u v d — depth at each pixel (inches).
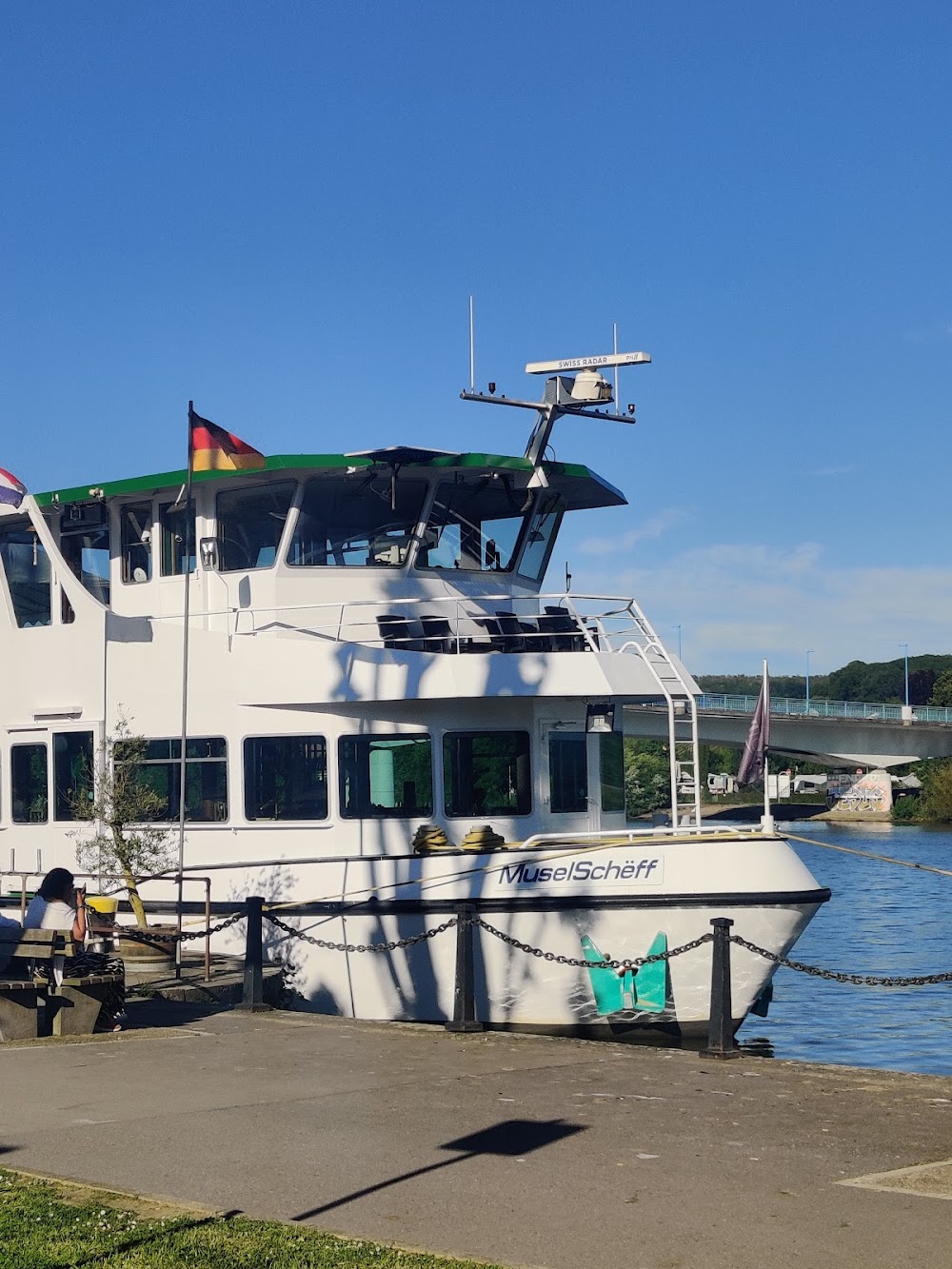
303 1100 446.0
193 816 797.9
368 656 757.3
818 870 2536.9
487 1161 369.7
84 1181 350.0
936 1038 929.5
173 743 807.7
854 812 3838.6
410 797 760.3
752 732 723.4
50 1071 494.9
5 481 814.5
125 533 880.9
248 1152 379.2
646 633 767.7
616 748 830.5
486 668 739.4
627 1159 372.8
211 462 767.1
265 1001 687.1
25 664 876.6
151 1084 472.4
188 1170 361.1
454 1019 589.6
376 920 721.6
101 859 785.6
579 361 840.3
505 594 855.1
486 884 700.0
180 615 851.4
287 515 813.2
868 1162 369.7
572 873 689.0
